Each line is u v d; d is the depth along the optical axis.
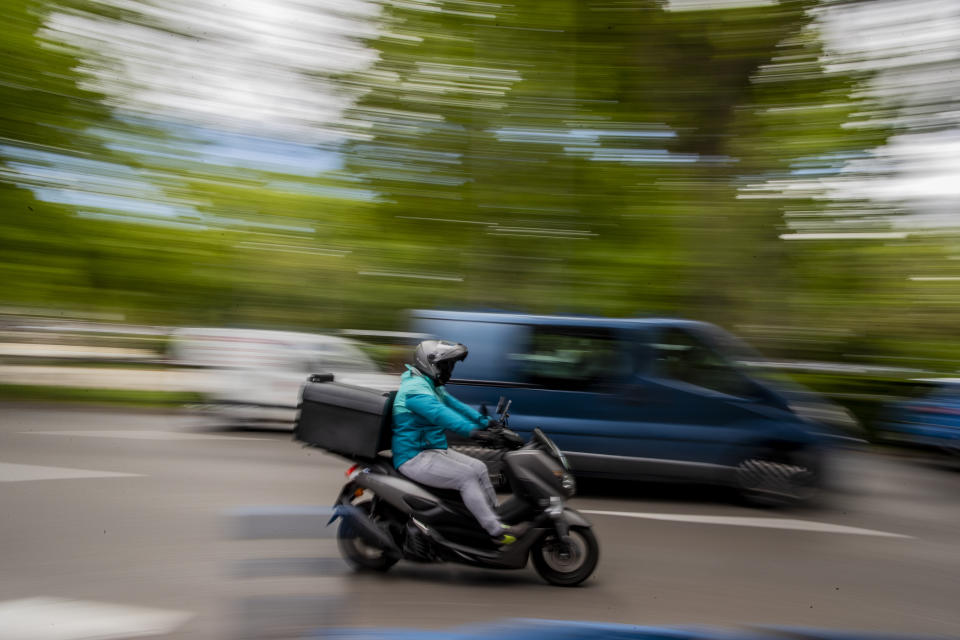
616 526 6.56
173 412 13.02
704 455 7.41
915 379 12.73
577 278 15.09
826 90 14.12
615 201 15.21
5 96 15.07
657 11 14.52
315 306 17.70
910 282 13.71
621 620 4.36
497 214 15.76
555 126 15.45
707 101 14.68
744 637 4.16
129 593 4.46
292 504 6.72
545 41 15.26
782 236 14.27
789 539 6.37
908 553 6.12
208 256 17.31
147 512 6.27
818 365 13.73
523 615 4.35
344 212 17.25
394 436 4.91
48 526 5.75
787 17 13.86
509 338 7.71
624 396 7.48
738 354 7.72
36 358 19.20
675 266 14.52
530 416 7.54
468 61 15.62
